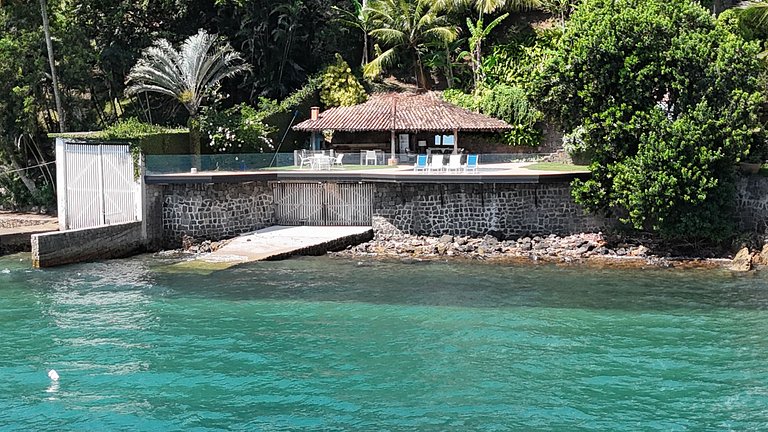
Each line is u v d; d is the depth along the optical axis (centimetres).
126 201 3650
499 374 1995
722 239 3425
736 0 5581
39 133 4616
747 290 2844
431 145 4897
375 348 2197
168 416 1752
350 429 1681
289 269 3159
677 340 2262
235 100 5534
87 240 3372
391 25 5697
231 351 2172
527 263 3303
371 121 4403
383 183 3734
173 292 2814
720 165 3372
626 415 1748
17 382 1952
